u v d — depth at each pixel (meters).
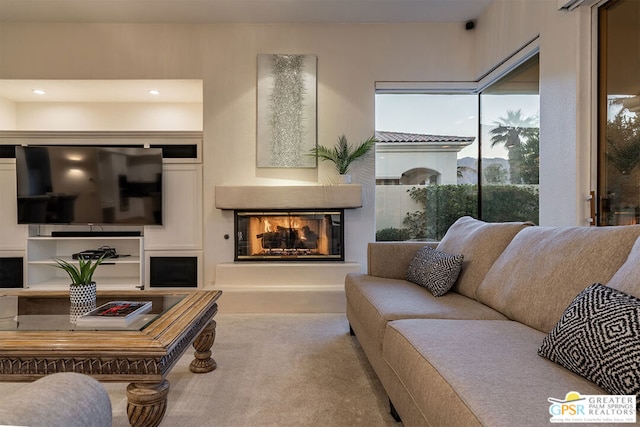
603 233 1.56
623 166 2.36
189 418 1.78
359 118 4.12
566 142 2.68
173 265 4.07
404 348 1.47
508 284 1.90
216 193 3.96
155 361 1.47
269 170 4.11
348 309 2.96
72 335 1.58
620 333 1.03
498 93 3.82
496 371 1.15
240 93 4.09
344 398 1.98
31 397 0.67
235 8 3.79
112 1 3.63
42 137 3.99
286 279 3.85
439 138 4.32
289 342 2.83
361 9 3.84
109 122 4.77
